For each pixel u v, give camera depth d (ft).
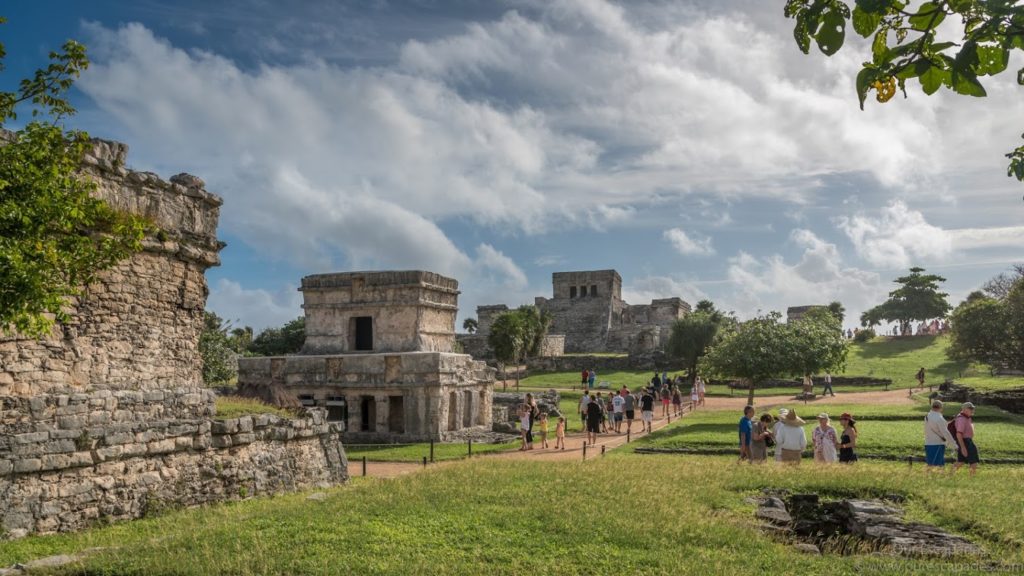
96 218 48.93
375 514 42.42
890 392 177.27
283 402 74.54
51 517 42.83
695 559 33.76
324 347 142.82
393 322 139.13
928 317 338.75
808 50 16.01
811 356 133.39
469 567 32.32
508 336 198.80
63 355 48.55
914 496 46.98
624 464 63.62
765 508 44.16
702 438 100.37
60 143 40.75
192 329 60.18
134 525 45.55
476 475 55.93
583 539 36.99
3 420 42.39
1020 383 152.56
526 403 103.40
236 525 40.40
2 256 34.81
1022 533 37.47
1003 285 277.23
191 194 60.80
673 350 214.69
